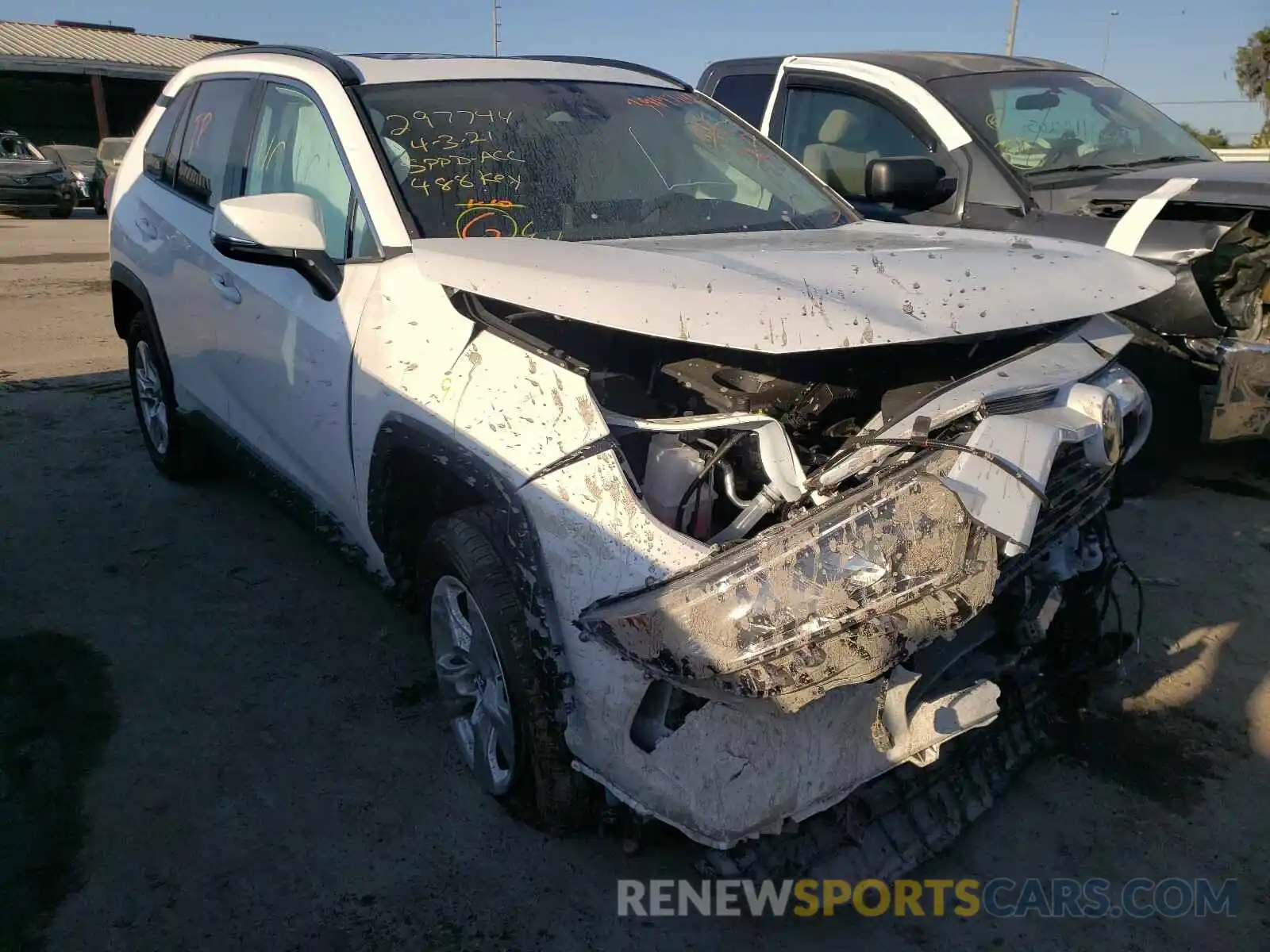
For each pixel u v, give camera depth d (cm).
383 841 276
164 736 317
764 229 343
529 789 273
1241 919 255
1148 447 493
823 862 251
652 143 365
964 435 223
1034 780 305
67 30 3491
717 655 205
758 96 629
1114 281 278
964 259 267
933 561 208
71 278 1180
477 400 255
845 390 266
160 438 510
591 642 232
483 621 267
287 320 336
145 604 396
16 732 316
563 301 234
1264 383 461
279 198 300
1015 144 532
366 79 344
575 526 232
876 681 230
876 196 480
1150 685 352
